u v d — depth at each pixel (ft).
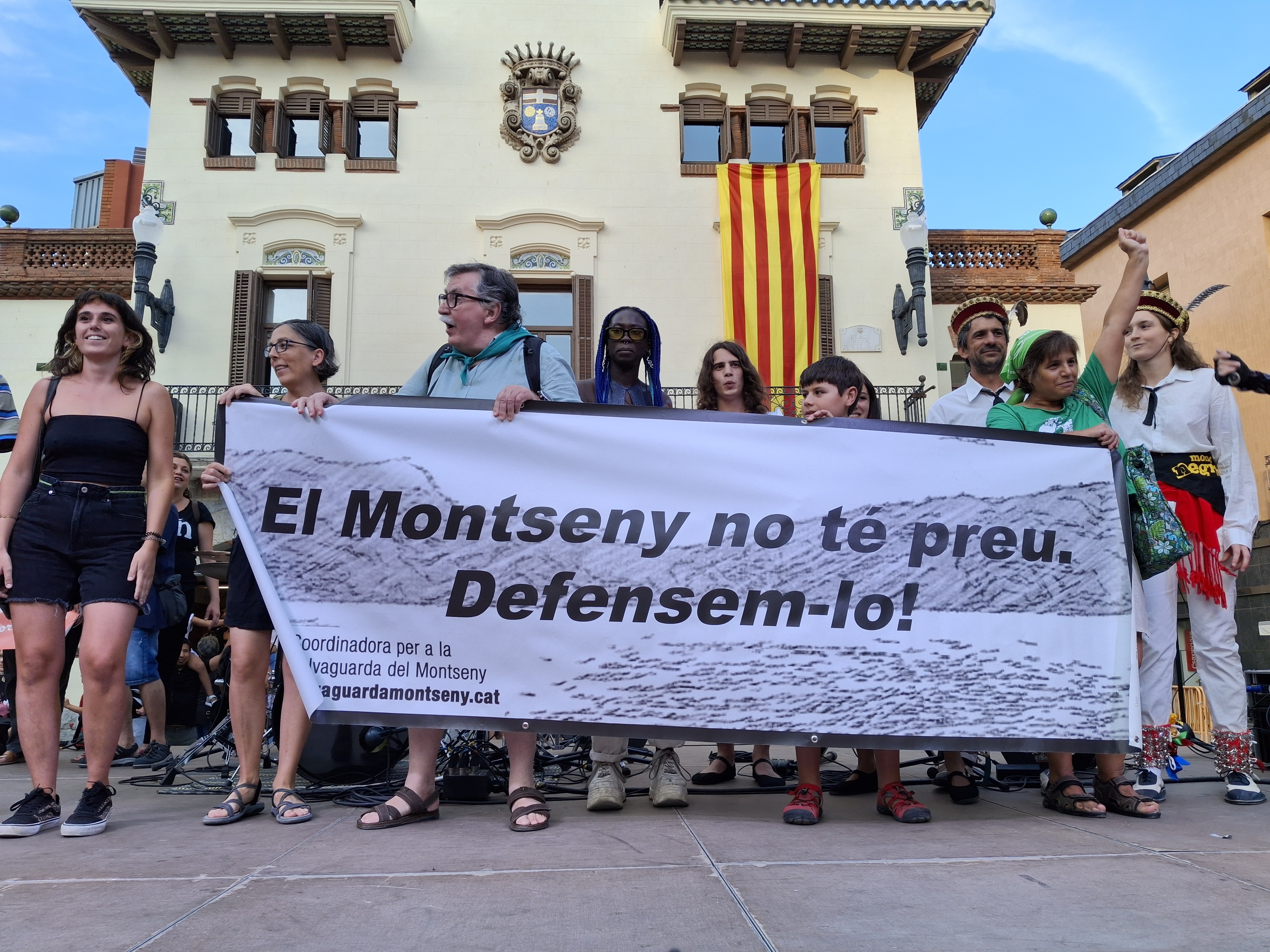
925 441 10.41
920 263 39.65
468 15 44.29
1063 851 8.02
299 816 10.01
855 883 6.83
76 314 10.25
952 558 10.18
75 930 5.76
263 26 41.88
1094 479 10.59
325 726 13.12
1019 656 10.05
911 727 9.75
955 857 7.72
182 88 42.83
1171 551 10.39
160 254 41.39
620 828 9.26
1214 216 42.80
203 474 10.07
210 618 20.80
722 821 9.73
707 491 10.13
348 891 6.67
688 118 44.60
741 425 10.32
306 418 10.24
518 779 9.64
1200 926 5.75
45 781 9.58
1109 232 50.60
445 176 42.88
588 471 10.15
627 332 13.30
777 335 41.37
